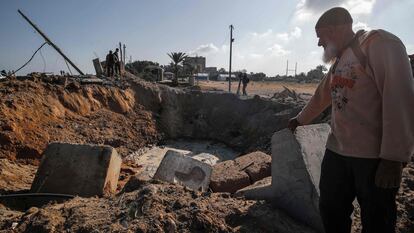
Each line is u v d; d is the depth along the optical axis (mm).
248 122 18250
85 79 17172
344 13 2521
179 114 19672
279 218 3852
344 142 2568
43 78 15023
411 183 4895
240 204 4012
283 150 4203
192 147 17469
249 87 43938
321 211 2918
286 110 17125
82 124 14039
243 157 7664
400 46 2209
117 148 13945
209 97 20281
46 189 6664
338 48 2561
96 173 6746
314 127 4426
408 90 2123
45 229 3381
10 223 3783
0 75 14688
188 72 45875
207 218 3402
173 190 4078
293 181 4062
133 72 35531
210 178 6645
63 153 6953
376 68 2262
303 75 82938
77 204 4055
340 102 2551
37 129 11742
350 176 2658
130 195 4012
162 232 3156
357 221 3980
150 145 16172
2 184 7371
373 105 2385
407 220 4098
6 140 10320
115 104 16812
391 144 2154
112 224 3287
